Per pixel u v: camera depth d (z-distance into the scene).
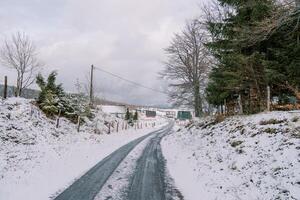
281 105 18.02
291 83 16.98
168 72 37.44
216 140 16.81
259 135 12.82
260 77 18.66
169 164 16.14
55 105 29.58
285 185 8.05
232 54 19.28
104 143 27.09
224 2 20.19
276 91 18.81
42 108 27.38
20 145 17.06
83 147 22.41
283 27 15.17
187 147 20.61
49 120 26.38
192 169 13.77
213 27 21.16
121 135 38.16
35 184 10.71
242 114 19.52
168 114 143.25
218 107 28.03
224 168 11.89
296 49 15.73
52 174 12.52
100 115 43.50
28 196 9.32
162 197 9.59
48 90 28.11
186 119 81.94
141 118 95.12
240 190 9.12
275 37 17.44
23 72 34.72
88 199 9.25
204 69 34.66
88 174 13.08
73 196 9.54
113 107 77.00
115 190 10.42
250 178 9.62
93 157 18.28
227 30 19.86
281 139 11.09
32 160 14.47
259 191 8.51
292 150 9.70
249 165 10.66
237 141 13.81
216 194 9.43
